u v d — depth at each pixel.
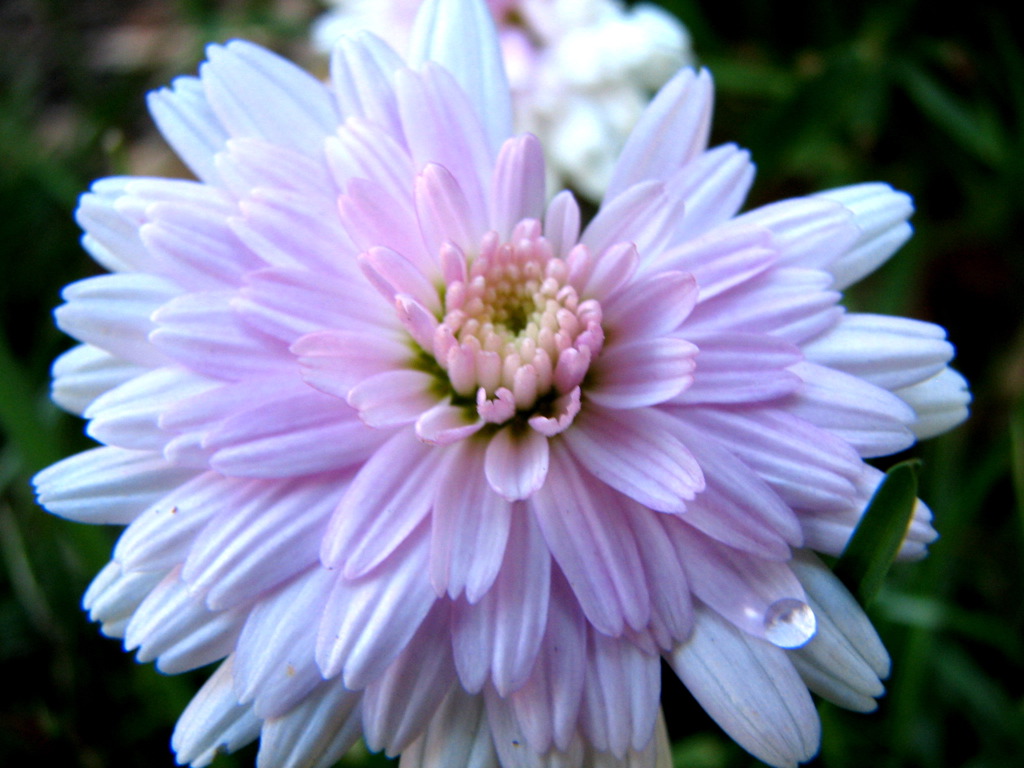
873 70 0.14
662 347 0.07
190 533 0.07
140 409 0.07
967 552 0.12
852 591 0.07
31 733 0.11
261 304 0.07
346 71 0.08
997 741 0.11
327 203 0.07
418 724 0.07
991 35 0.15
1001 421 0.13
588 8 0.13
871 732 0.10
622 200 0.07
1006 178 0.14
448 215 0.07
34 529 0.12
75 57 0.16
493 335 0.07
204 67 0.08
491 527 0.07
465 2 0.08
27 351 0.14
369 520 0.07
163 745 0.11
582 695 0.07
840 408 0.07
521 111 0.13
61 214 0.15
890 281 0.13
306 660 0.07
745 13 0.16
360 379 0.07
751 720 0.07
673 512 0.07
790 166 0.15
